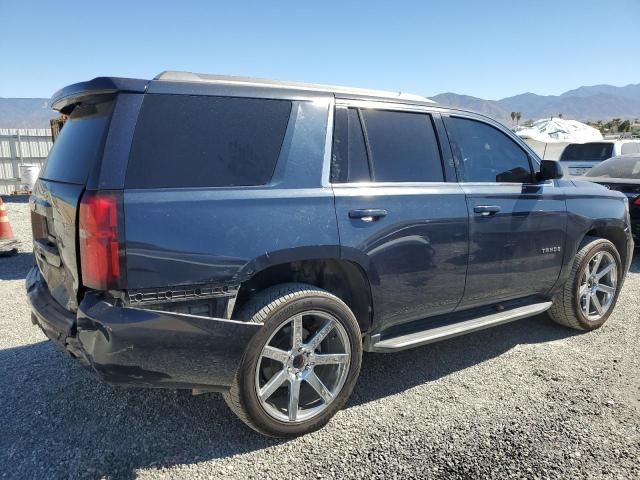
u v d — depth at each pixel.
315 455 2.67
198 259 2.44
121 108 2.42
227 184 2.60
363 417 3.06
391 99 3.40
